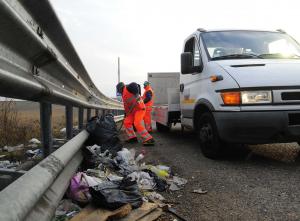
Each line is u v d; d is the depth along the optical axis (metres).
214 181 4.18
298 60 5.68
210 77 5.62
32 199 1.65
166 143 7.82
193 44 6.98
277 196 3.54
